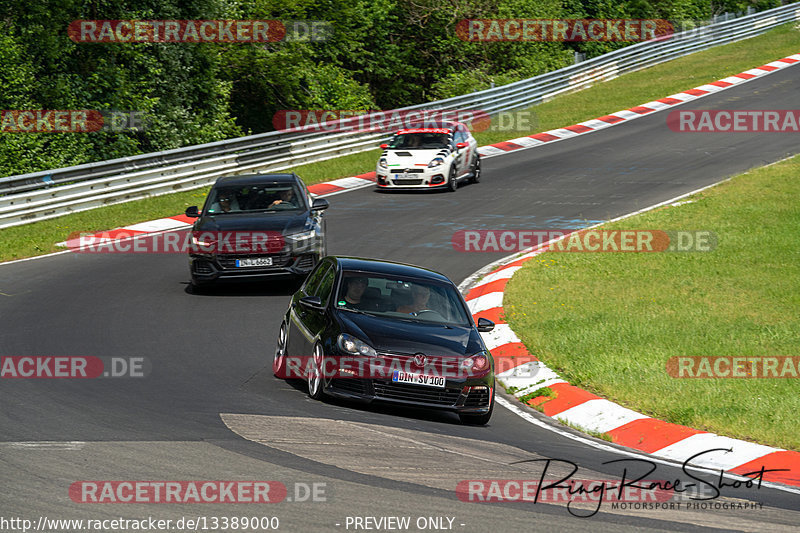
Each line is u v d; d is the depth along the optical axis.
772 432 33.09
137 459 24.75
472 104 127.69
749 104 134.62
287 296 54.66
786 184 87.31
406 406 32.97
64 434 27.16
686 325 48.75
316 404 33.53
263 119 145.00
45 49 101.81
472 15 172.62
